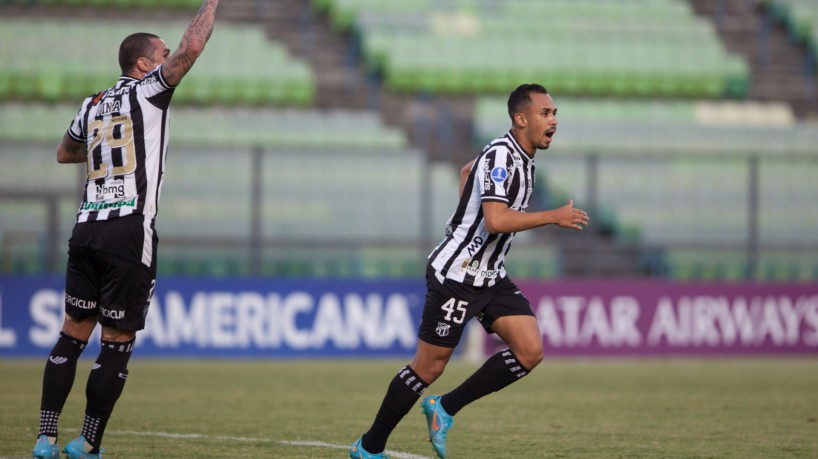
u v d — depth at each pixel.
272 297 46.09
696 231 56.81
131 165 17.11
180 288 45.22
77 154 18.64
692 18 77.94
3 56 62.31
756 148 65.12
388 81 67.25
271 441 22.19
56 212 46.09
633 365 45.12
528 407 29.59
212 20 17.17
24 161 49.44
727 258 54.44
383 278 47.41
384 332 47.06
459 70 68.44
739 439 23.41
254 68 65.12
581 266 53.25
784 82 73.88
